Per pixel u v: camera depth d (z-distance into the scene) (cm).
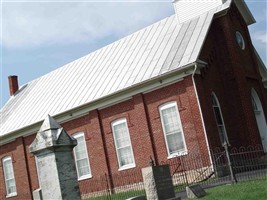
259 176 1798
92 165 2866
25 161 3347
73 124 2997
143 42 3053
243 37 2916
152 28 3134
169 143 2497
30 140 3344
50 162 919
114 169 2747
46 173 926
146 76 2597
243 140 2609
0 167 3547
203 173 2306
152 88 2570
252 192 1416
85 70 3362
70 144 939
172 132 2486
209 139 2342
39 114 3309
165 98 2519
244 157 2562
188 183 2236
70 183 923
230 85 2680
